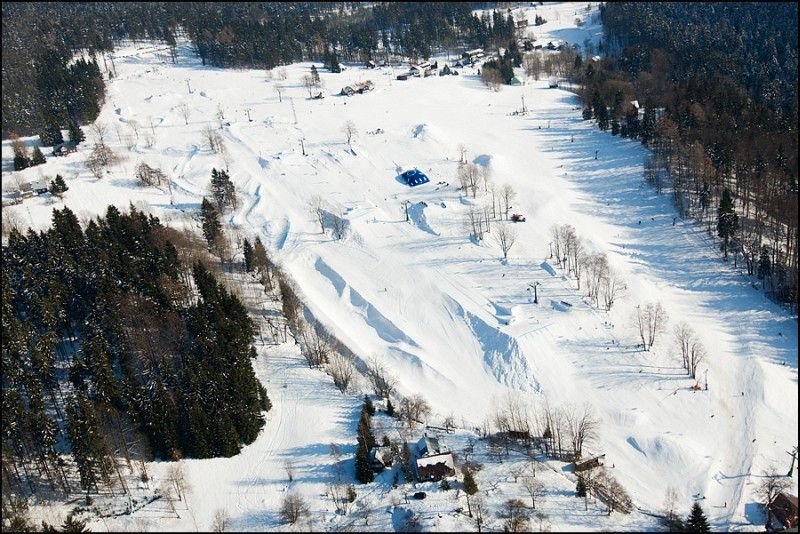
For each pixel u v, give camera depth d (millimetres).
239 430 111875
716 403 118125
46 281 134125
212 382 110312
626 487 103688
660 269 156000
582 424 106188
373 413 116938
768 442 110438
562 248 156125
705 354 127375
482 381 127562
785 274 144250
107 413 109562
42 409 106438
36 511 99438
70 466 106750
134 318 126250
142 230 159250
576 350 130500
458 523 96062
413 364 131625
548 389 123125
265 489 103562
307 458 108812
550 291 145375
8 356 117562
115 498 101938
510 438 111062
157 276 141875
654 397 119938
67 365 127500
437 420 116875
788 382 122375
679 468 106000
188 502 101688
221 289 132875
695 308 143000
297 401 121062
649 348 129875
